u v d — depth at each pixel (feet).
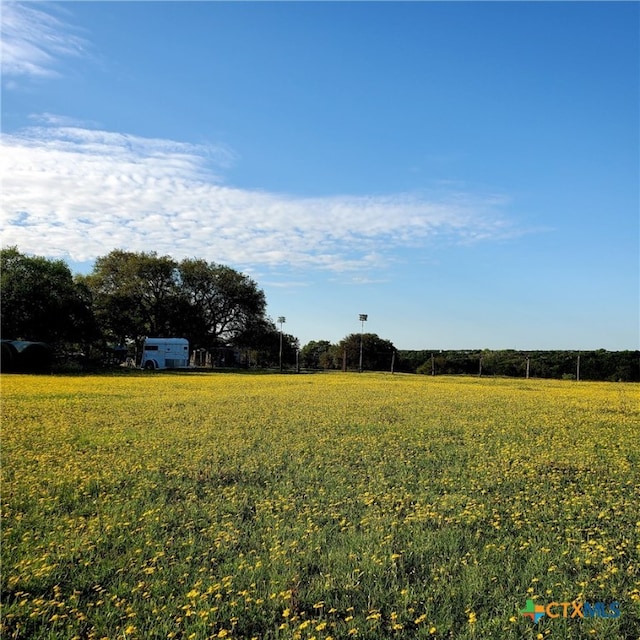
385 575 17.02
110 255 216.13
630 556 18.06
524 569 17.30
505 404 64.64
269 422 47.16
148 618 14.67
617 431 43.57
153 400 67.10
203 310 230.89
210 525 21.61
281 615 14.87
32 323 153.28
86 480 27.58
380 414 53.01
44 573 17.21
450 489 26.27
